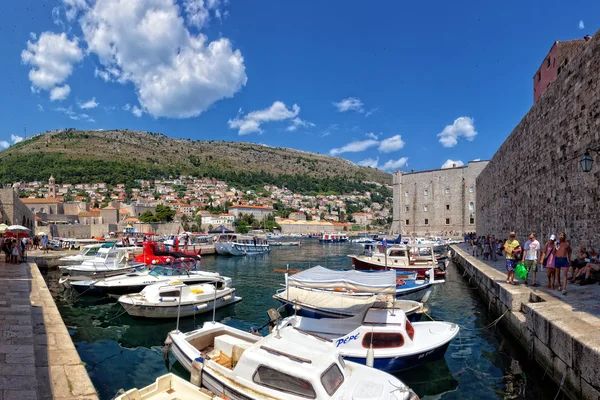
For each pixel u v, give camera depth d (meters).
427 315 16.05
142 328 15.21
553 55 26.36
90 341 13.62
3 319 9.99
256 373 7.83
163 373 10.68
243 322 16.20
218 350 10.23
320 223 171.00
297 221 167.00
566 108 16.38
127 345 13.17
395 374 10.44
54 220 112.94
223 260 45.84
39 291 15.07
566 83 16.39
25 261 26.69
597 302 10.50
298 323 12.28
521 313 12.46
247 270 35.19
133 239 62.97
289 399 7.30
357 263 28.62
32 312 11.70
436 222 85.81
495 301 15.89
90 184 193.88
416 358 10.41
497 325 14.84
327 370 7.59
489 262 26.55
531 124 22.17
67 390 6.54
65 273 24.58
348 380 7.93
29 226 59.97
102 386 9.84
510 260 15.19
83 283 20.08
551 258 12.55
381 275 13.07
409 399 7.44
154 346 13.08
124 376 10.48
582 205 14.73
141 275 21.73
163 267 22.12
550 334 8.91
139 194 194.62
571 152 15.83
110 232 81.69
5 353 7.43
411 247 33.69
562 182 16.92
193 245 50.50
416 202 88.75
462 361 11.39
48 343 8.82
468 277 27.81
